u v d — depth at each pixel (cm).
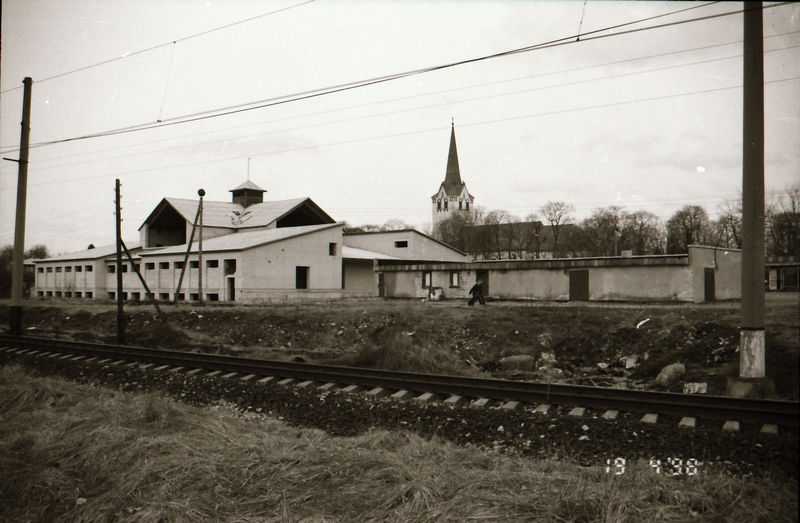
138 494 579
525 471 620
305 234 4294
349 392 1035
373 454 669
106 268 5206
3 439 769
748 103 966
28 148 1930
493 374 1456
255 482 602
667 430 733
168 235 5812
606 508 509
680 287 2555
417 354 1493
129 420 825
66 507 583
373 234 5703
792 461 619
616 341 1653
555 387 934
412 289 3766
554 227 7600
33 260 6550
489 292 3288
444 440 778
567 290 2922
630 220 6316
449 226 9756
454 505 530
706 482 565
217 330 2494
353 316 2372
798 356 1173
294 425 896
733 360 1336
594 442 723
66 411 921
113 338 2345
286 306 3145
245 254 3866
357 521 518
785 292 3062
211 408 977
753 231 983
